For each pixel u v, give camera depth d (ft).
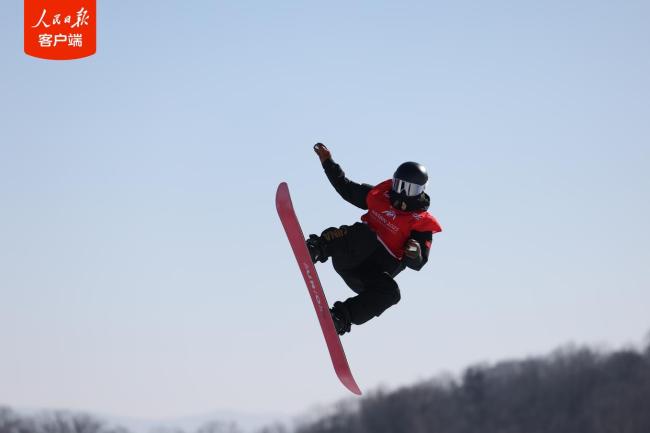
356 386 69.21
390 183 72.69
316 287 69.56
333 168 74.02
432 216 72.18
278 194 69.72
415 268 70.23
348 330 70.13
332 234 71.87
